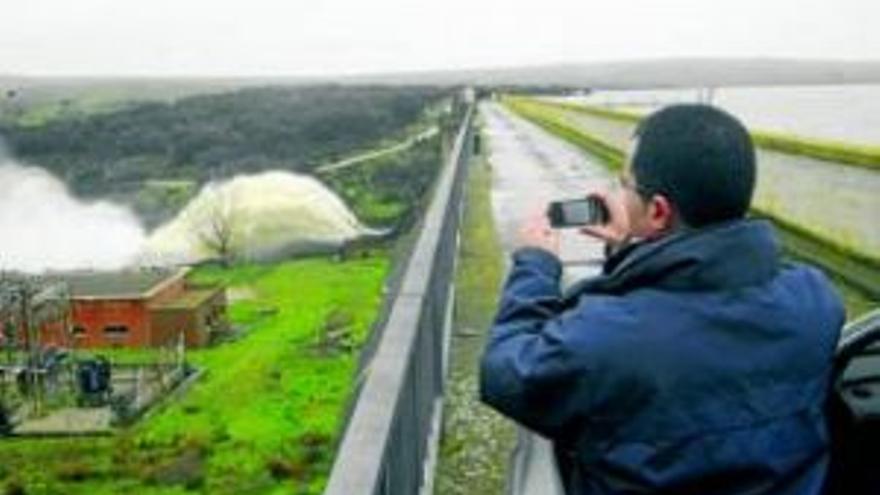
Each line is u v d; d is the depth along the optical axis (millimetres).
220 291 71125
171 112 173875
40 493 37938
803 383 2197
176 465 38312
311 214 102188
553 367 2158
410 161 109438
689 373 2119
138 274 71938
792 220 14680
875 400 2900
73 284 66875
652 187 2270
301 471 36125
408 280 4574
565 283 2633
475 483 5375
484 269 11273
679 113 2297
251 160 136875
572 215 2586
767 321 2170
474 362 7559
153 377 54406
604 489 2172
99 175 155500
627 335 2137
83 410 47781
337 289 75375
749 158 2270
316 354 55781
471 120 29422
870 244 11734
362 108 148750
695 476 2102
